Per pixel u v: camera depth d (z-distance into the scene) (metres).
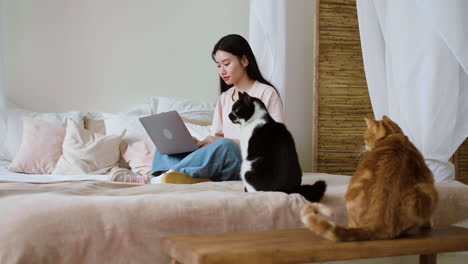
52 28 3.82
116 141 3.16
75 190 1.81
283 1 3.34
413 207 1.31
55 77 3.83
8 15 3.72
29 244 1.29
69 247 1.34
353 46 3.97
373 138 1.49
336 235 1.22
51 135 3.18
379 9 2.54
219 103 2.81
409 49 2.32
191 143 2.49
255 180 1.84
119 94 3.96
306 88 4.25
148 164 3.00
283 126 1.90
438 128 2.30
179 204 1.50
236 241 1.23
